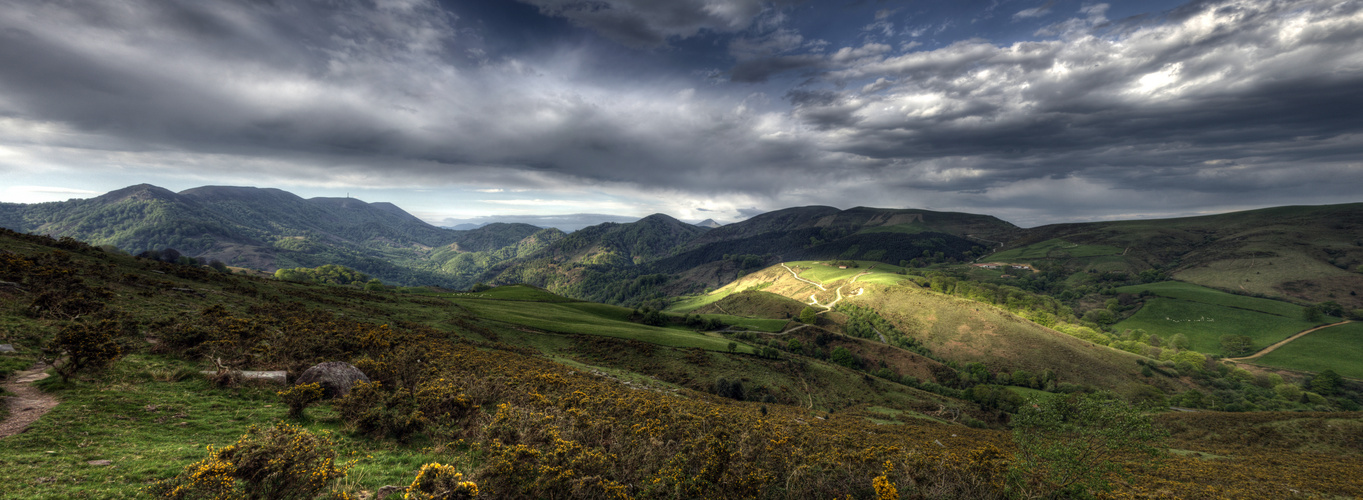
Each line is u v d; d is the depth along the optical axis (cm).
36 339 2030
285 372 2216
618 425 2228
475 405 2088
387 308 6819
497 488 1337
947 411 9244
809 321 16738
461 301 9694
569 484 1403
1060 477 2072
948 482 2084
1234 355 16288
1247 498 2978
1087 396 2097
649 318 13200
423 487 1126
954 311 17038
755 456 2100
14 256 3125
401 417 1820
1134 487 2914
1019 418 2217
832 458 2152
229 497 966
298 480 1045
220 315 3100
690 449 1966
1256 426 6122
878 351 13512
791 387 8575
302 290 6425
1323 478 3716
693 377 7844
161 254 13438
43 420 1302
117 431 1348
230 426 1569
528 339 7844
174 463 1187
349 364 2423
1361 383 13038
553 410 2214
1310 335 16450
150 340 2409
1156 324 19462
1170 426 6694
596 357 7788
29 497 919
